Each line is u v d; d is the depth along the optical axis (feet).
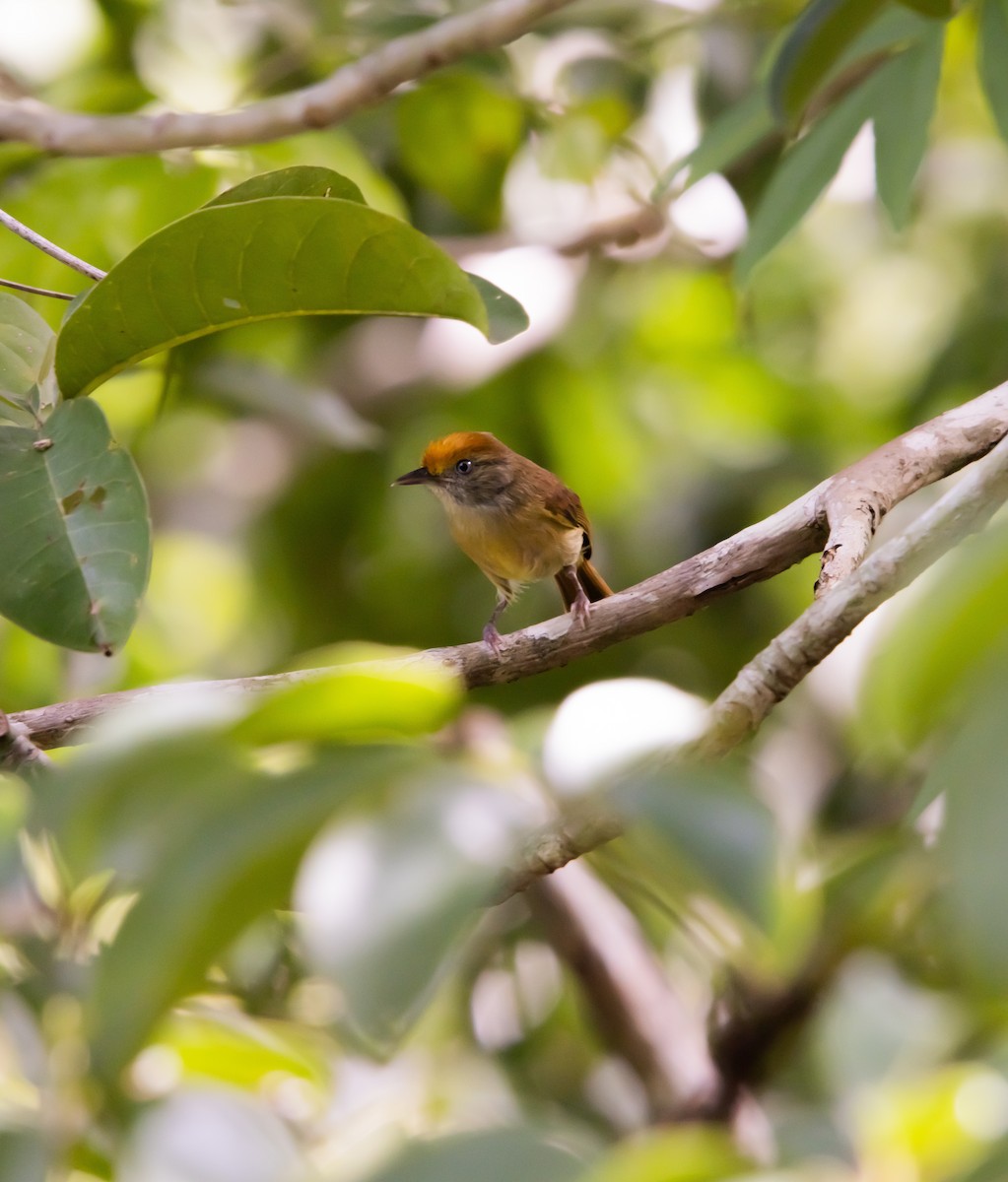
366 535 46.01
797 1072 28.68
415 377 46.98
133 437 40.65
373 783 8.20
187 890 7.85
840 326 50.88
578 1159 8.95
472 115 41.06
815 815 35.40
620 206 46.65
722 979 29.12
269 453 48.57
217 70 42.24
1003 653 7.00
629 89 42.39
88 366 18.34
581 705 9.09
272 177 20.01
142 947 7.91
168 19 41.52
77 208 35.63
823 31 21.57
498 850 7.94
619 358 46.44
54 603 17.51
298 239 16.76
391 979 7.34
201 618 47.19
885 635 7.70
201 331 18.03
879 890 21.66
